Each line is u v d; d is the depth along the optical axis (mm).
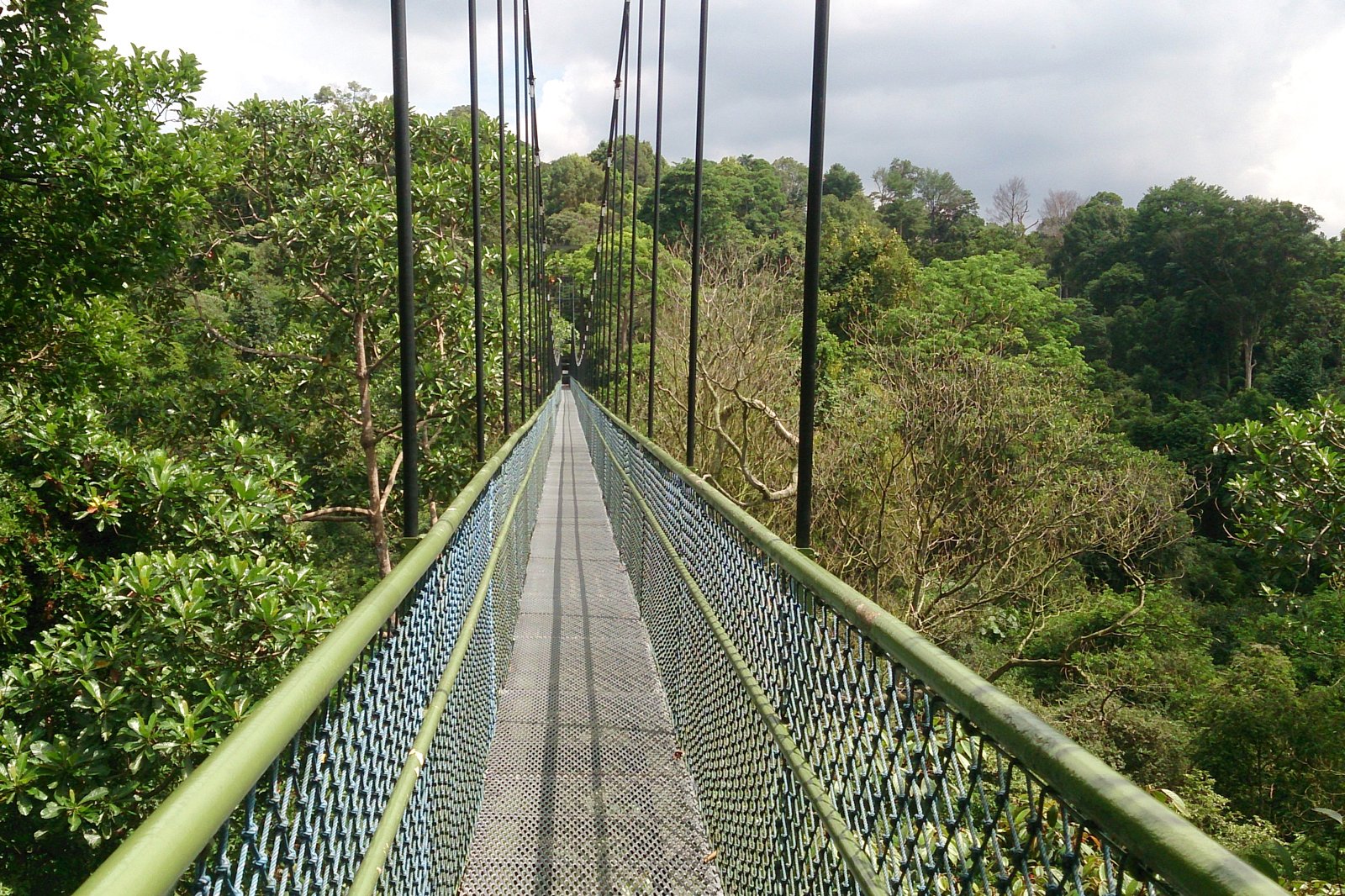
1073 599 15469
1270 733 11258
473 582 3023
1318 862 8078
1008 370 13453
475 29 6133
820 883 1652
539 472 10305
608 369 17844
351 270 11000
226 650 5973
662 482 4492
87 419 7117
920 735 1210
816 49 2422
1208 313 32344
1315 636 11828
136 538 6941
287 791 1043
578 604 5715
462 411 11672
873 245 31969
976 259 29906
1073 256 46781
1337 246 31625
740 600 2490
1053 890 839
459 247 12992
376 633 1474
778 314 18312
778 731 1942
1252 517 7793
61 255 6594
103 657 5496
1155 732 12328
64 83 6391
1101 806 734
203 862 819
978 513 12297
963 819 1061
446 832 2250
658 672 4305
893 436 14125
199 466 8055
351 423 13031
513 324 15547
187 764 5191
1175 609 14961
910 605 12594
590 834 2824
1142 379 32375
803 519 2432
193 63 7332
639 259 29312
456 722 2480
